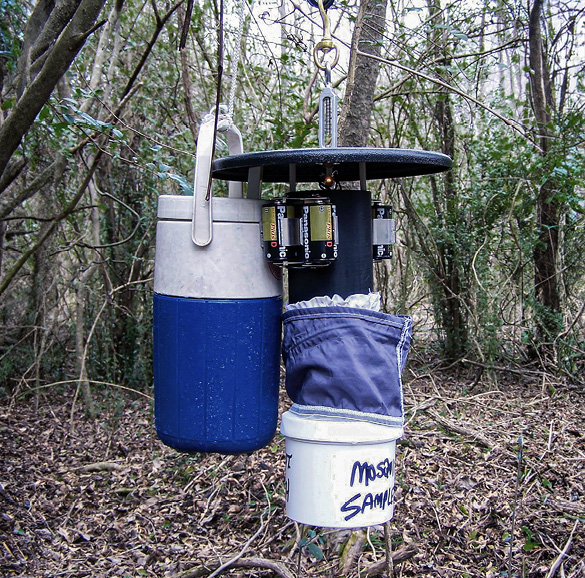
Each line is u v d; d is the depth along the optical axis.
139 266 6.88
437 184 6.95
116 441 5.36
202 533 3.76
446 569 3.16
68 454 5.16
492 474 4.15
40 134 5.50
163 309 2.19
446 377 6.78
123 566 3.44
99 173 6.53
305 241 2.08
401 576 3.12
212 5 5.88
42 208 6.94
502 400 5.81
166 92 6.55
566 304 6.88
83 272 6.41
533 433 4.88
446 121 6.71
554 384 6.12
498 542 3.40
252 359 2.19
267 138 5.91
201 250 2.13
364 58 4.06
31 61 2.94
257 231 2.18
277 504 3.89
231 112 2.33
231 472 4.32
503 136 6.64
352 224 2.20
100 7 2.33
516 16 6.32
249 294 2.17
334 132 2.21
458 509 3.73
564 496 3.86
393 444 2.20
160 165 3.94
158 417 2.29
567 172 5.73
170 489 4.35
